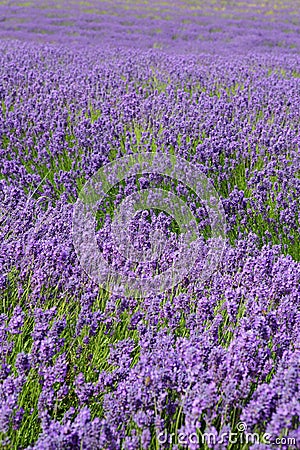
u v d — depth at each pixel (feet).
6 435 7.45
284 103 26.20
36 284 10.34
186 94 25.05
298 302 10.25
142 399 7.55
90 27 61.62
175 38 58.65
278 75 33.94
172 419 7.85
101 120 20.61
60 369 8.09
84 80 28.27
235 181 17.79
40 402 7.89
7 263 10.85
